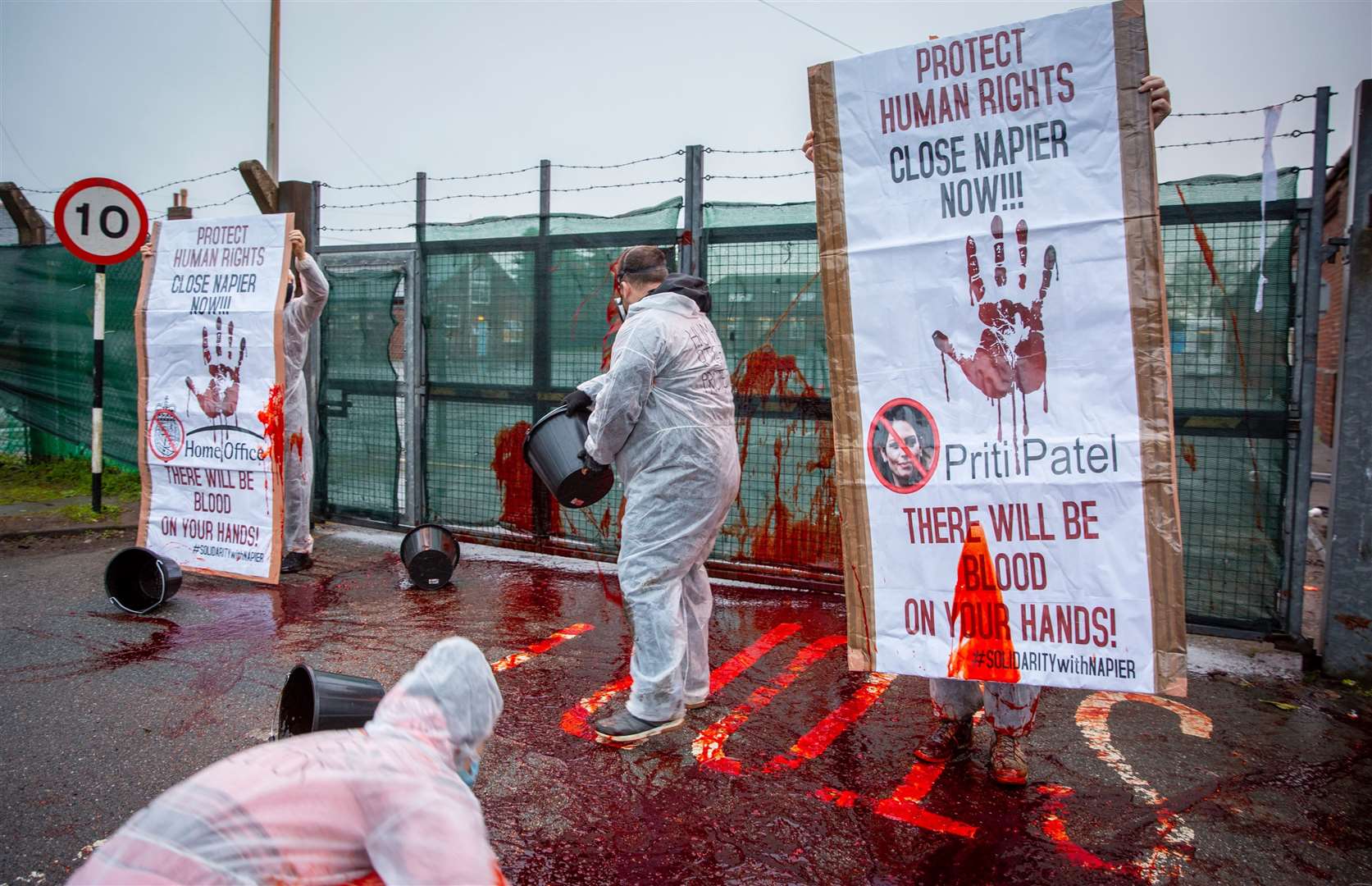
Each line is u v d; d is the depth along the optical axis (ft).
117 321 28.48
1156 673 9.46
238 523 18.98
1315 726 12.54
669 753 11.77
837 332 10.66
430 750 5.59
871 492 10.56
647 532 11.94
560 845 9.68
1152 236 9.36
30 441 30.96
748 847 9.66
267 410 18.47
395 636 16.07
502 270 21.06
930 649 10.36
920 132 10.21
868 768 11.39
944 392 10.21
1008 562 10.00
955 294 10.12
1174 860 9.42
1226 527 15.39
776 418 18.47
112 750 11.64
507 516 21.66
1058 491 9.77
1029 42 9.73
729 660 15.07
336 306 23.67
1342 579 13.92
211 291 19.13
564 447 13.64
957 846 9.69
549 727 12.51
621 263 13.16
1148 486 9.43
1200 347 15.30
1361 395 13.62
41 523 23.35
